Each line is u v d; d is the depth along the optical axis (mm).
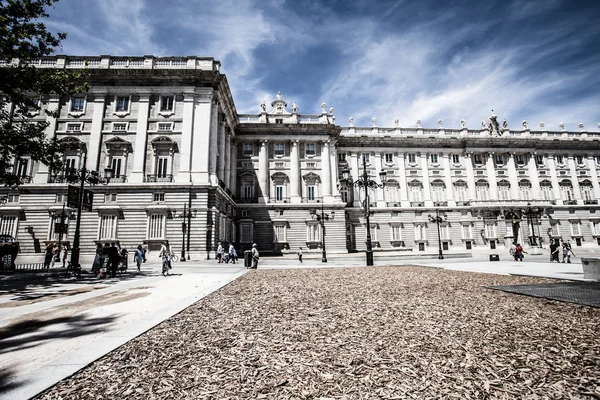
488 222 48812
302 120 46719
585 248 45938
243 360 4496
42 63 31438
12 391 3525
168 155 31312
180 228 29500
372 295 9672
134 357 4637
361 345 5047
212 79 32469
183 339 5473
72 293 10945
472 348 4820
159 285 12883
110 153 30984
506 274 14789
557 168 52969
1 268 19172
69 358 4488
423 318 6691
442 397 3367
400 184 49688
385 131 51594
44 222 29547
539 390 3482
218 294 10289
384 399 3352
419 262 26859
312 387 3656
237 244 41500
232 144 43750
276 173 44000
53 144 18000
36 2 15508
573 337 5270
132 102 32188
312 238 42188
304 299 9211
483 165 51500
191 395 3492
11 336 5828
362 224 47719
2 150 16484
